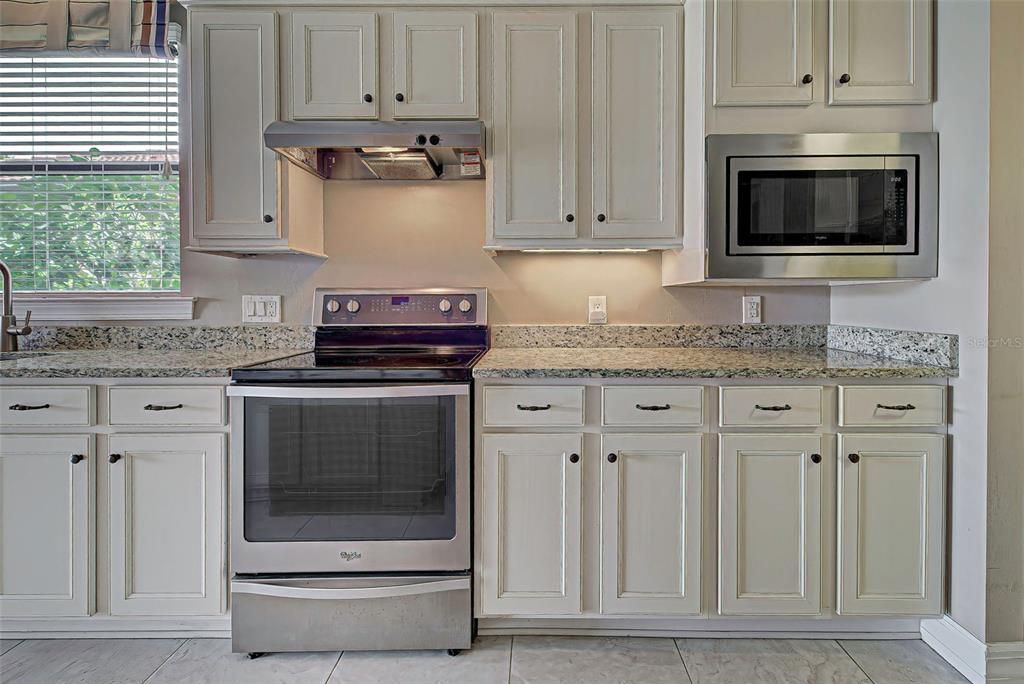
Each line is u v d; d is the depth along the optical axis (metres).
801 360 1.97
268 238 2.10
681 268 2.12
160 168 2.42
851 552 1.78
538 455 1.80
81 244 2.42
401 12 2.06
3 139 2.40
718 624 1.90
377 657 1.80
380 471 1.78
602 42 2.06
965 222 1.70
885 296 2.06
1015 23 1.60
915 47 1.86
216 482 1.81
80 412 1.79
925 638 1.86
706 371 1.76
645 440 1.79
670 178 2.08
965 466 1.71
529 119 2.07
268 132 1.92
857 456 1.76
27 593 1.81
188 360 2.00
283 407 1.77
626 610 1.81
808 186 1.84
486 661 1.78
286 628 1.79
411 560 1.80
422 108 2.07
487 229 2.10
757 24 1.89
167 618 1.85
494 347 2.39
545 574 1.81
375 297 2.34
